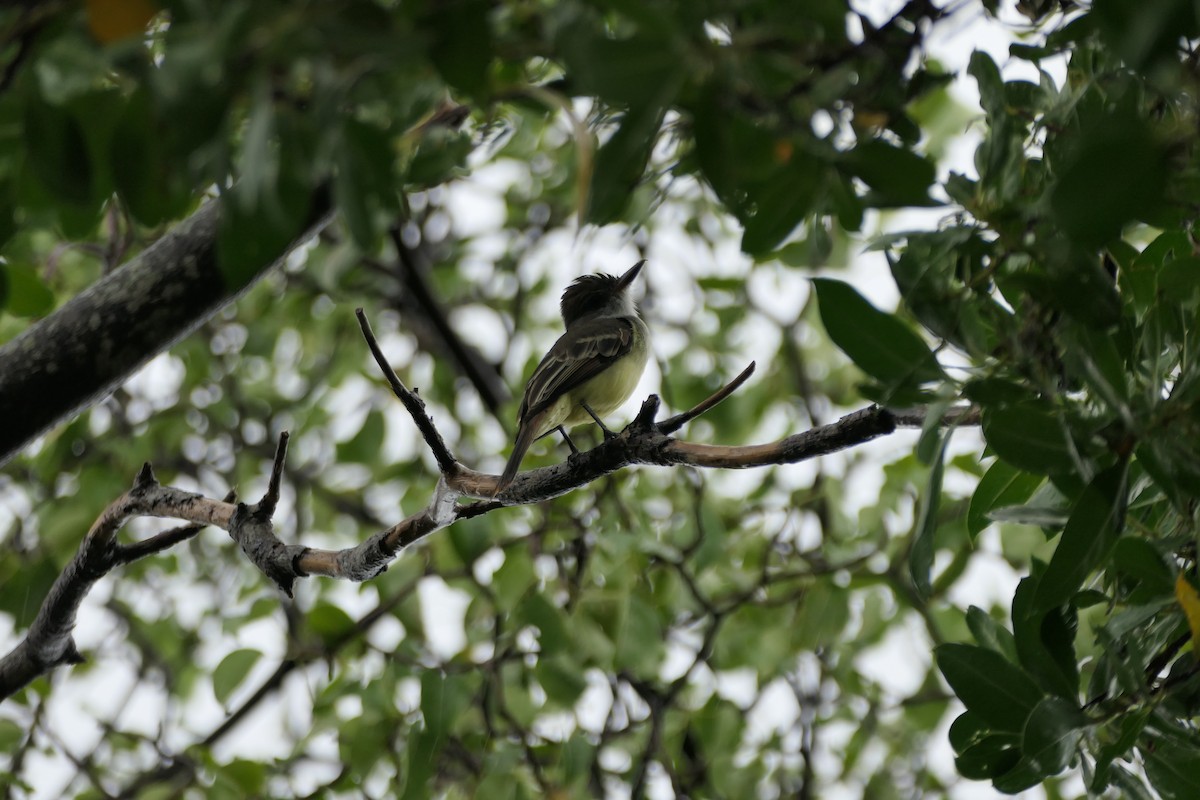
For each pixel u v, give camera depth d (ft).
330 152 11.96
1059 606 17.29
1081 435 14.87
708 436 44.55
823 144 12.31
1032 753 16.35
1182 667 17.61
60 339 19.79
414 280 51.57
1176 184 12.69
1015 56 16.49
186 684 43.42
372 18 10.59
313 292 50.42
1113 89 14.16
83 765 34.91
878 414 19.90
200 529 25.85
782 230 13.08
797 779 39.99
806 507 40.60
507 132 22.84
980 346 15.03
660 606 36.83
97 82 13.21
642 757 34.53
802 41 12.15
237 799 32.14
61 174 12.91
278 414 52.26
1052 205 10.76
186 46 10.62
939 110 38.19
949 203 14.33
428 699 29.17
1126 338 15.55
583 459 22.91
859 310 15.14
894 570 37.19
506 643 33.37
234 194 12.02
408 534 23.94
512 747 31.09
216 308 20.38
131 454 44.47
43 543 39.63
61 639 25.98
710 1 10.98
